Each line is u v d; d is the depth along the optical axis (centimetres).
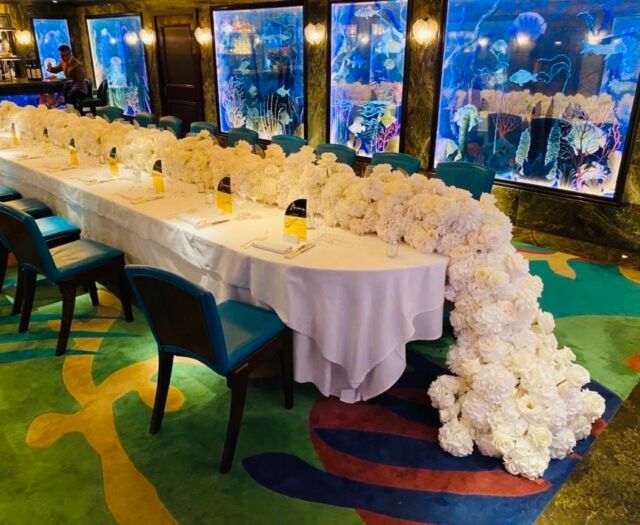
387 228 263
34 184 454
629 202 428
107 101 956
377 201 272
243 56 753
